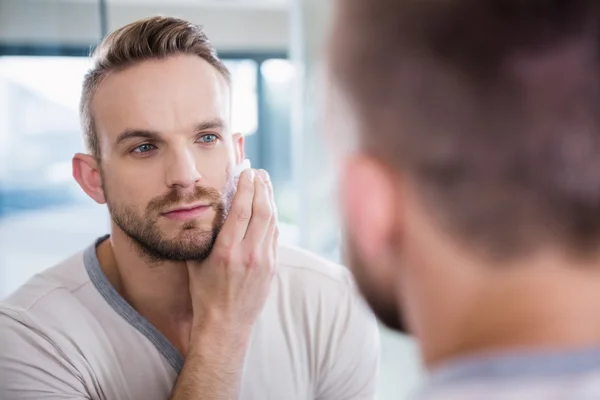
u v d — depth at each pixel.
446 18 0.24
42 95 2.51
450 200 0.25
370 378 0.91
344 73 0.27
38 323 0.80
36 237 2.69
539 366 0.24
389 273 0.29
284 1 4.95
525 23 0.24
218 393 0.76
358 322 0.88
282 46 5.29
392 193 0.27
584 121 0.23
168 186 0.74
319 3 2.34
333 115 0.29
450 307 0.27
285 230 4.19
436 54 0.24
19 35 2.38
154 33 0.74
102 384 0.80
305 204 2.50
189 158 0.73
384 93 0.26
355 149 0.28
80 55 2.37
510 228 0.24
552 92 0.24
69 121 2.55
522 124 0.24
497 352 0.25
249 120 5.40
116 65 0.74
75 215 2.72
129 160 0.75
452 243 0.26
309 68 2.38
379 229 0.28
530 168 0.24
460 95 0.24
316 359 0.87
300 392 0.86
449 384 0.25
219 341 0.77
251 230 0.76
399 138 0.26
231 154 0.78
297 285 0.88
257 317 0.79
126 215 0.76
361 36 0.26
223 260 0.76
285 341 0.86
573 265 0.24
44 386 0.79
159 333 0.81
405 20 0.25
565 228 0.24
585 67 0.23
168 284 0.81
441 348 0.27
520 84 0.24
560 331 0.25
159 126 0.73
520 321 0.25
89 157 0.81
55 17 2.36
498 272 0.25
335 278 0.90
